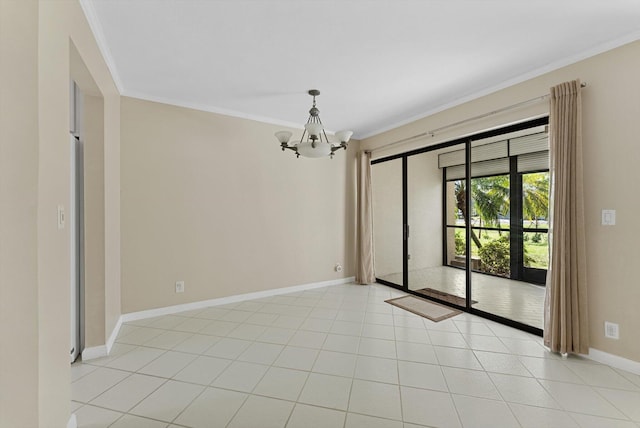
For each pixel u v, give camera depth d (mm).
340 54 2391
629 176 2098
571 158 2316
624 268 2121
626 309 2111
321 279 4523
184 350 2451
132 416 1648
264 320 3129
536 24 2008
